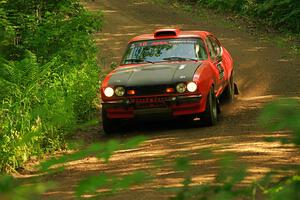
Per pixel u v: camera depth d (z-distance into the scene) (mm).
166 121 32438
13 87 26500
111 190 4816
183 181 5328
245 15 88750
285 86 43375
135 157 23281
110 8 99562
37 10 41250
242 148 22875
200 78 29234
